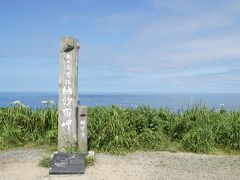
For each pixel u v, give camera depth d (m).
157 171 4.71
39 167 4.87
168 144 6.14
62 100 5.41
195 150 5.91
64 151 5.39
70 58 5.38
